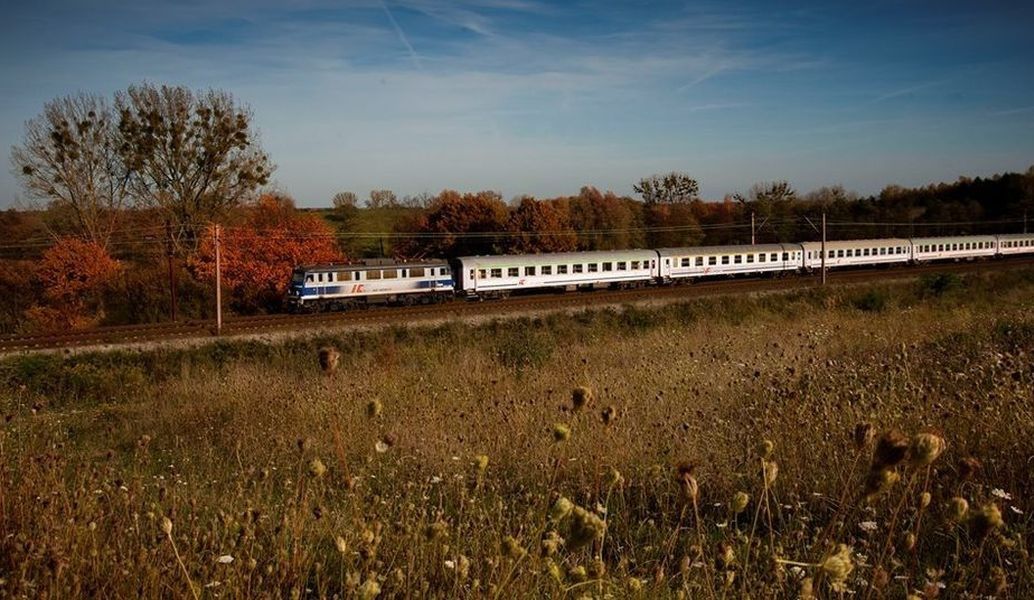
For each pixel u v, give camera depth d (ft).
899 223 207.21
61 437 29.25
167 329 79.05
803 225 212.43
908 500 16.07
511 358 54.24
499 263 113.29
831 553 10.49
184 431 34.19
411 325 78.48
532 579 11.60
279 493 21.22
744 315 87.61
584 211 180.96
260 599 12.25
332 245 131.75
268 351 65.46
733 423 24.59
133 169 121.29
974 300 92.89
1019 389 21.16
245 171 128.47
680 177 239.50
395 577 11.96
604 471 20.61
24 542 13.16
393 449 24.32
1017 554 12.89
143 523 15.79
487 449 23.56
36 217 123.44
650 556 15.51
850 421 21.11
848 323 57.57
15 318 100.83
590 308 90.02
